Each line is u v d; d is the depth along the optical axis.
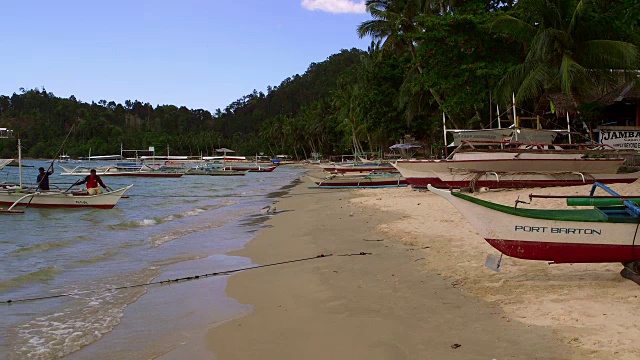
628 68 21.11
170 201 25.20
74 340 6.04
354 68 102.06
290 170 71.44
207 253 11.41
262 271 9.43
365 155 61.28
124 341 5.98
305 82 167.50
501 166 19.30
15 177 45.22
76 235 14.18
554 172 18.98
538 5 20.84
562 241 6.79
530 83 20.94
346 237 12.47
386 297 7.23
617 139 20.39
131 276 9.27
